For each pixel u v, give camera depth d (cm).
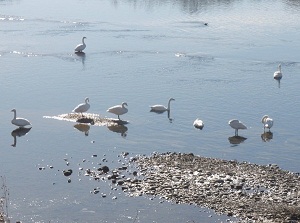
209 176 3553
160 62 6769
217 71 6391
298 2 11062
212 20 9400
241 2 11162
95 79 6031
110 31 8588
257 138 4356
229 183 3441
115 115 4872
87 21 9381
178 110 5031
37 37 8125
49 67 6531
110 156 3922
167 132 4469
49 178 3541
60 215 3069
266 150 4106
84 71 6369
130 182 3466
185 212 3086
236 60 6888
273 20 9331
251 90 5669
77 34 8381
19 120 4481
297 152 4069
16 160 3853
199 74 6256
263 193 3303
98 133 4403
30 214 3072
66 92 5531
